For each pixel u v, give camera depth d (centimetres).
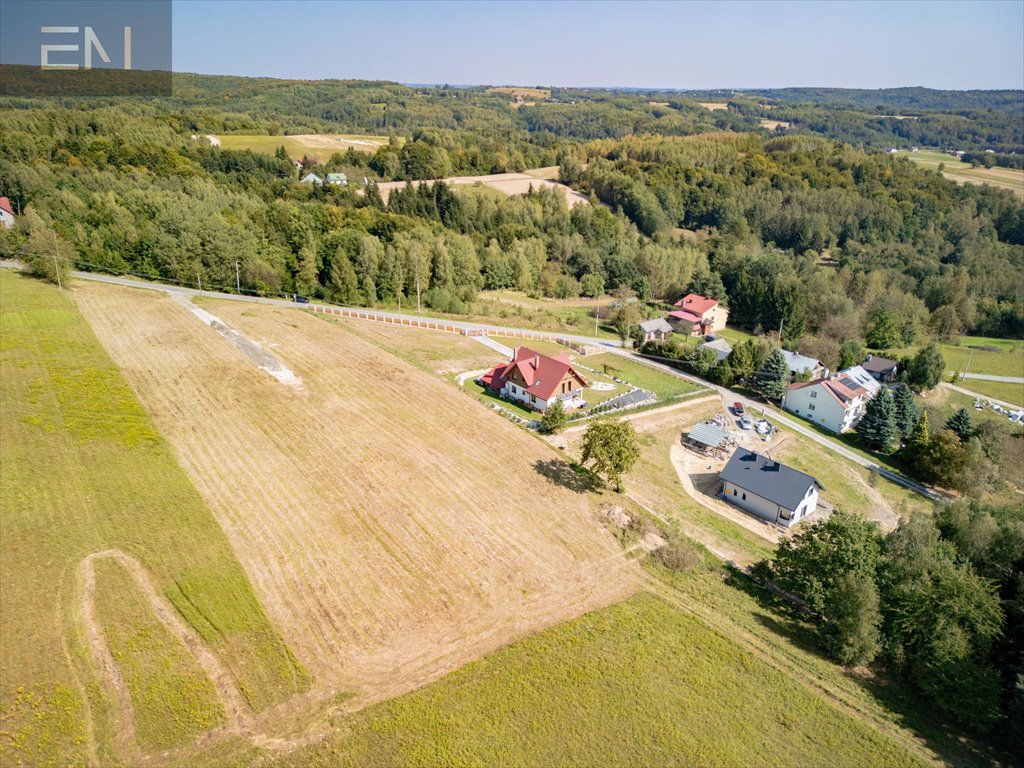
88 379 5656
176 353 6612
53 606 3203
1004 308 14300
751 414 8050
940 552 4291
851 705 3347
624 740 2938
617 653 3434
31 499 3956
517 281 13950
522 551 4206
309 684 3033
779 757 2958
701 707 3167
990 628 3734
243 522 4116
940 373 10181
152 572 3541
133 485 4288
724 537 5081
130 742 2634
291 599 3534
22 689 2753
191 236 9531
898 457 7569
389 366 7100
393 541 4128
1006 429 8344
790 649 3703
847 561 4112
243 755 2662
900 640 3797
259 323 8000
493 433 5806
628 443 5106
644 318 11869
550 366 6981
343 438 5350
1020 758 3238
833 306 12288
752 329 12875
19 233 9312
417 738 2833
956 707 3416
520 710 3028
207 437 5084
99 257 9544
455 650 3341
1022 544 4388
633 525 4678
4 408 4944
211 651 3116
